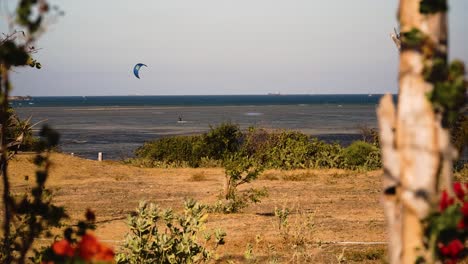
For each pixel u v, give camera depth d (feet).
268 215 72.13
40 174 20.68
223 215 71.15
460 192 14.66
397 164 12.96
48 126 20.65
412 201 12.66
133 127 389.80
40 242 44.73
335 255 48.01
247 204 77.71
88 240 14.99
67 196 89.76
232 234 58.54
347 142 253.85
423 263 12.61
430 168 12.62
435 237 12.50
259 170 84.17
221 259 48.01
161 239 35.29
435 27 12.80
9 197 21.31
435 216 12.55
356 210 76.18
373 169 129.29
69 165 114.42
